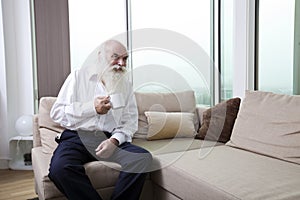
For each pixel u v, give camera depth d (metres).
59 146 1.78
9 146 3.24
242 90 2.75
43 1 3.28
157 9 3.59
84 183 1.58
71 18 3.43
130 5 3.68
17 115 3.37
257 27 2.69
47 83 3.35
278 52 2.51
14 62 3.31
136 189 1.68
